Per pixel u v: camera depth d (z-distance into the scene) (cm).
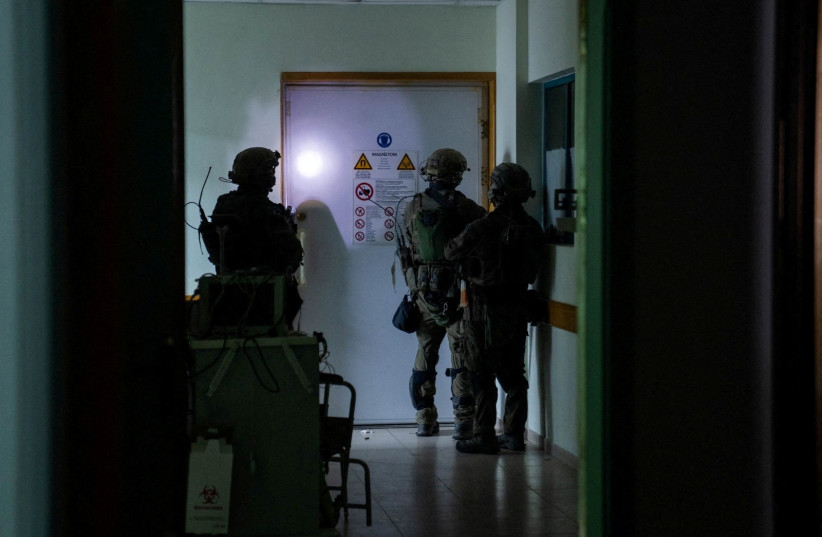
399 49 651
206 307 369
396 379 667
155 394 283
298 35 643
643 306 297
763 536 303
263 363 360
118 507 280
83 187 277
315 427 363
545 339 603
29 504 259
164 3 282
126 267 281
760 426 303
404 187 659
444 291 600
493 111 657
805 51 291
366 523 455
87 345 278
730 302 301
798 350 295
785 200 296
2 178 239
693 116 297
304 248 654
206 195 639
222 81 639
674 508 300
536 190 614
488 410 598
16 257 249
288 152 650
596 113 296
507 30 628
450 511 478
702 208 298
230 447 346
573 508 482
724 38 298
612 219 294
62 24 274
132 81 280
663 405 299
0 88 237
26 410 257
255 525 362
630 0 293
